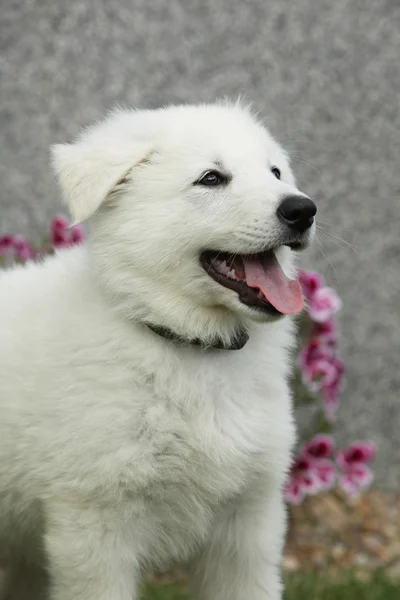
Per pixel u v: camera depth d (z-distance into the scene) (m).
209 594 5.94
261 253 5.57
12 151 11.24
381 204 11.57
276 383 5.62
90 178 5.44
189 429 5.31
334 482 10.94
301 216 5.33
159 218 5.36
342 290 11.47
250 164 5.52
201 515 5.52
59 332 5.48
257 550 5.71
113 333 5.38
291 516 10.19
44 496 5.41
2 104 11.24
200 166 5.43
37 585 6.68
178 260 5.38
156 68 11.27
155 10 11.23
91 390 5.28
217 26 11.30
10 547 6.24
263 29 11.35
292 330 5.96
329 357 9.04
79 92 11.24
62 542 5.34
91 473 5.22
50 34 11.21
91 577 5.33
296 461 8.91
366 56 11.52
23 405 5.44
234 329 5.57
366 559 9.40
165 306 5.41
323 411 9.53
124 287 5.42
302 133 11.42
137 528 5.41
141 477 5.23
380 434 11.47
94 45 11.22
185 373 5.41
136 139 5.61
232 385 5.48
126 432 5.23
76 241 8.56
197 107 5.94
